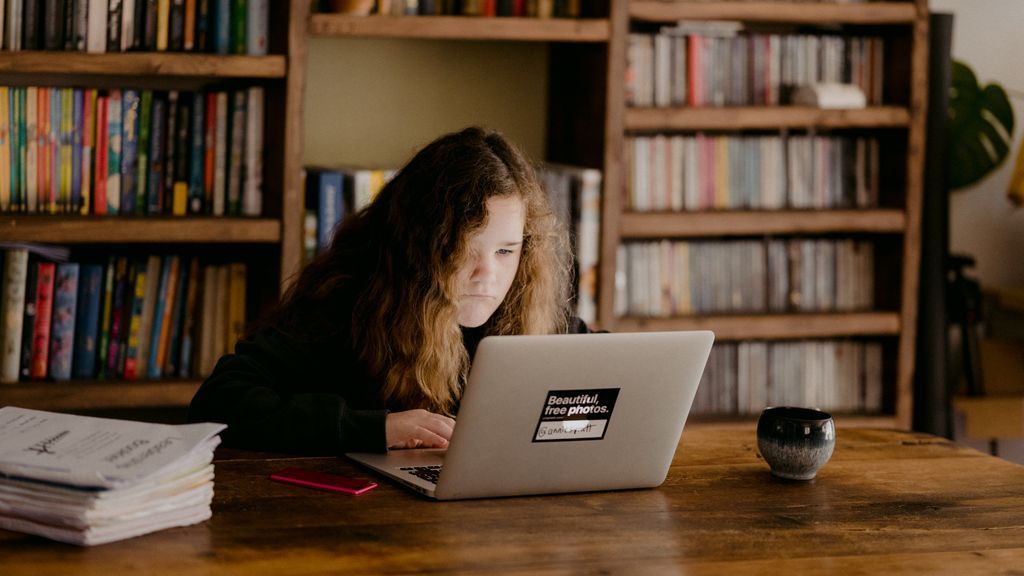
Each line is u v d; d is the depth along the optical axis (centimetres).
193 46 287
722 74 333
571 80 335
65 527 137
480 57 343
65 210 282
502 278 203
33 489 139
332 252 212
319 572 131
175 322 295
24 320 281
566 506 160
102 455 144
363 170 309
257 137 295
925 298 355
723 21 347
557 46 343
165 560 133
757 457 191
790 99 341
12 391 274
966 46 385
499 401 154
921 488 175
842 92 334
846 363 356
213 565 132
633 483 168
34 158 279
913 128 338
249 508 153
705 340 163
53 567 129
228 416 185
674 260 336
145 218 284
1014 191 373
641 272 333
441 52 339
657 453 167
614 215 317
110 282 288
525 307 215
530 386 155
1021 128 392
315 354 204
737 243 343
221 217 291
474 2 306
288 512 152
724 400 345
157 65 279
